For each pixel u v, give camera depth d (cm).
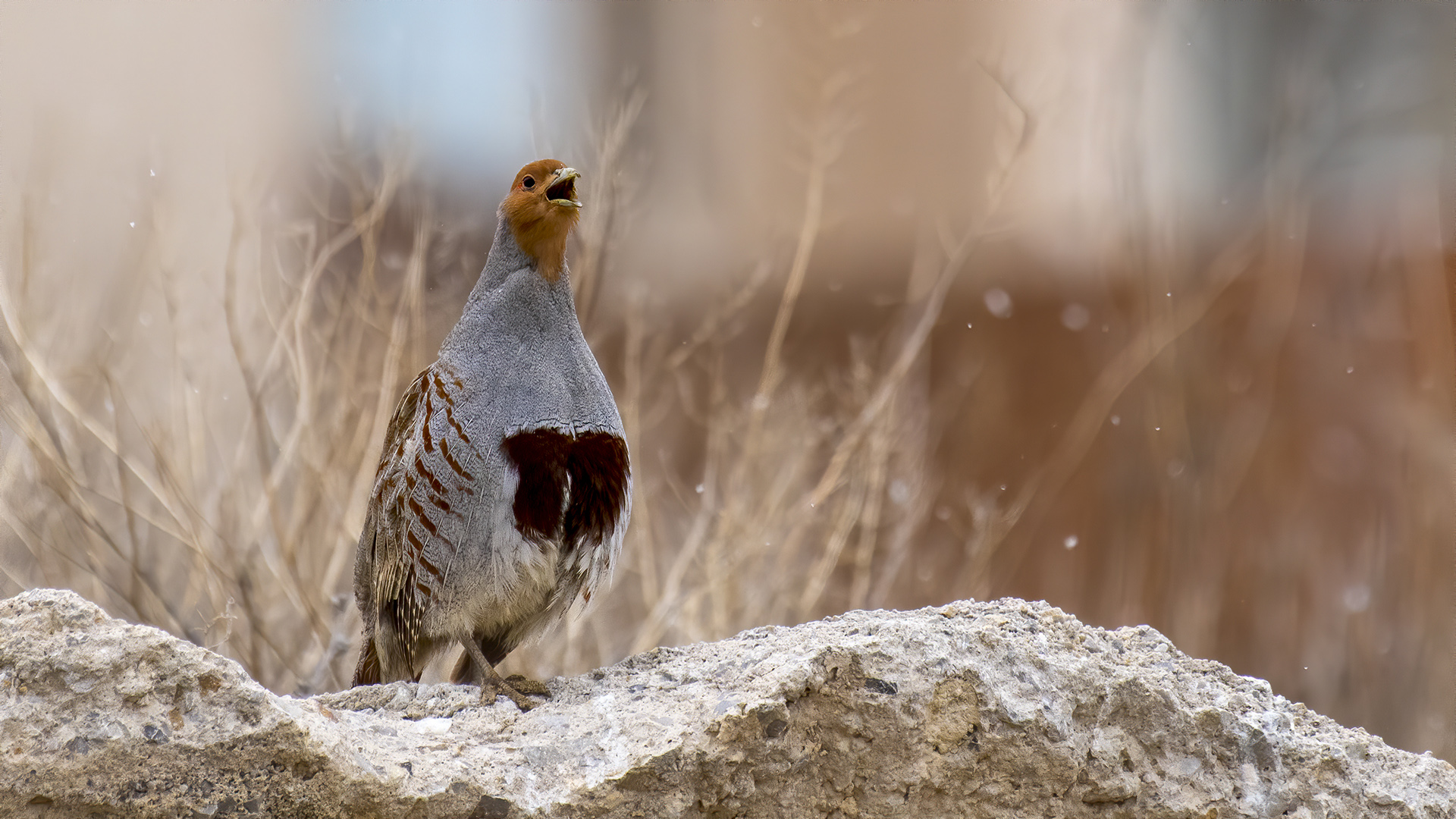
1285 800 583
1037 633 604
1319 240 1959
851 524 1206
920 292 1578
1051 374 1981
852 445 1212
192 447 1101
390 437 677
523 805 506
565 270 646
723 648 635
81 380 1187
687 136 2134
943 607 654
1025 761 556
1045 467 1631
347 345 1223
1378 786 597
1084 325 1953
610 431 642
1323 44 2022
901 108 2112
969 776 556
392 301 1202
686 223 2122
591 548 644
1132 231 1759
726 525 1154
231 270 1048
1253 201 2008
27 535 1101
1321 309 1912
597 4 2028
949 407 1981
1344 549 1741
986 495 1777
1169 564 1684
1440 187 1847
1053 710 560
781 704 534
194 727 479
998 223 1967
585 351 648
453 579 619
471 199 1404
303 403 1059
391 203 1330
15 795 463
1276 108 2000
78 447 1095
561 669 1130
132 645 482
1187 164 2075
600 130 1252
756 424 1234
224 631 1033
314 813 483
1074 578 1797
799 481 1321
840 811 555
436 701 603
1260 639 1678
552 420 621
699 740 529
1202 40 2078
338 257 1316
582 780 522
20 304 1059
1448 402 1761
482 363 624
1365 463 1781
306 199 1359
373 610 706
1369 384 1831
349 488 1092
